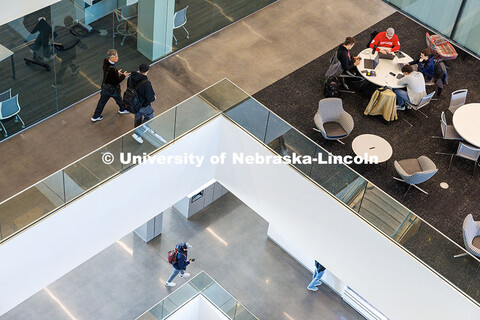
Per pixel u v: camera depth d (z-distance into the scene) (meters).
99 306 14.95
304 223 12.22
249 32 14.70
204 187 16.14
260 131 12.02
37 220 10.48
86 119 12.40
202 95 11.84
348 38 13.01
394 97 12.72
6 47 11.17
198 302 14.91
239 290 15.65
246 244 16.52
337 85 13.27
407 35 15.14
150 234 16.06
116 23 12.44
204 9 13.89
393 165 12.34
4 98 11.53
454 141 12.86
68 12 11.61
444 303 10.69
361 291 11.98
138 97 11.41
